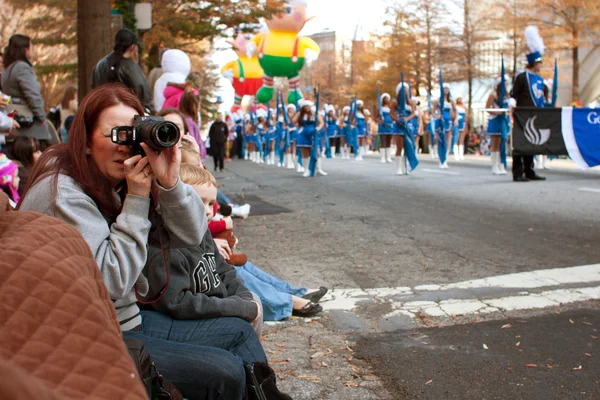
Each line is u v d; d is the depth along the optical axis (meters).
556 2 29.31
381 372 3.53
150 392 1.83
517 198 10.36
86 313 1.14
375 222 8.49
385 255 6.45
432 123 24.02
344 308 4.68
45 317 1.11
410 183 13.52
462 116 23.45
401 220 8.57
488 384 3.33
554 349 3.77
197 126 6.87
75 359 1.08
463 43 38.91
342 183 14.35
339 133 28.33
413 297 4.91
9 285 1.11
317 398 3.21
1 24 15.02
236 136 36.03
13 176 5.80
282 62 30.78
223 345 2.56
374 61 44.38
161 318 2.58
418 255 6.39
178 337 2.53
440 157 18.23
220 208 5.57
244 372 2.33
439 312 4.51
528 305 4.59
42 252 1.19
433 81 40.69
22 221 1.30
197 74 10.04
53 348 1.08
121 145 2.14
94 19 8.98
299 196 11.98
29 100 7.41
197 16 18.16
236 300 2.76
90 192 2.20
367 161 24.58
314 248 6.91
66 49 16.22
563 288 5.00
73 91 11.85
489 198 10.48
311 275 5.71
